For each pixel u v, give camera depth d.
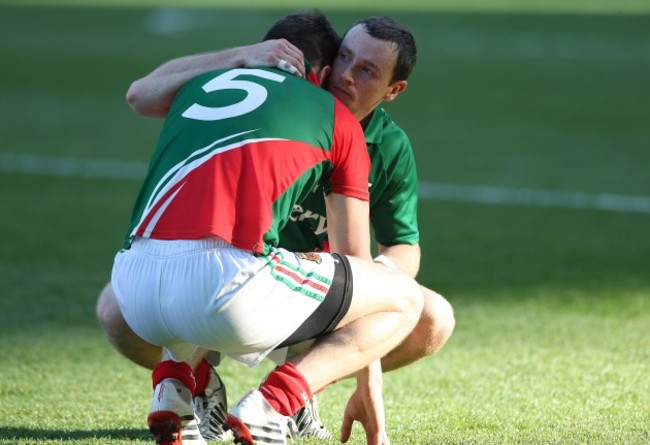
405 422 12.89
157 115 11.56
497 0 90.81
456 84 48.91
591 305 19.17
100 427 12.60
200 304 9.70
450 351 16.41
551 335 17.28
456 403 13.77
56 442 11.82
